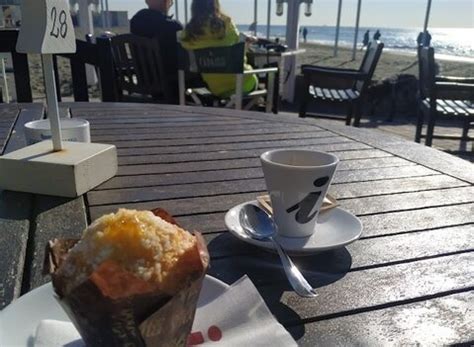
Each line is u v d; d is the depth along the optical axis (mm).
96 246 351
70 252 366
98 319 340
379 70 7270
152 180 970
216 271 594
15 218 729
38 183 830
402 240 701
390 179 1024
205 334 434
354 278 582
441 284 571
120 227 360
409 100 5086
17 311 431
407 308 519
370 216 803
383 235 720
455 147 3555
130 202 835
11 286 526
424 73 3230
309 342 459
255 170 1066
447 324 490
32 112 1634
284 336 439
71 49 899
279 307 517
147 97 3357
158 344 364
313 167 615
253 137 1426
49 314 437
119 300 327
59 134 895
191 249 368
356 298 536
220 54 3029
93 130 1459
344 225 692
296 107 5266
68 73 5508
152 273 339
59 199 823
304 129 1564
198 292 382
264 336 437
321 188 630
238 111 1888
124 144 1287
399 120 4812
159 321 352
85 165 858
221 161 1140
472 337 469
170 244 363
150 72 3232
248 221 675
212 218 775
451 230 744
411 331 478
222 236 701
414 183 997
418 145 1349
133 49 3227
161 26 3172
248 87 3344
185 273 354
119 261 343
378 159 1192
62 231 686
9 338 399
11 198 818
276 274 589
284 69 5293
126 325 342
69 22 888
